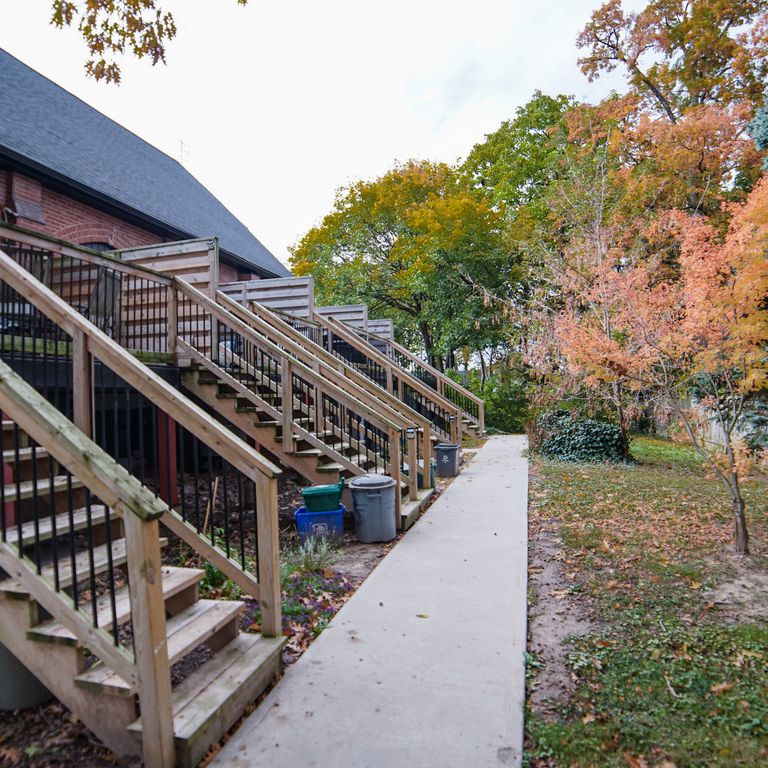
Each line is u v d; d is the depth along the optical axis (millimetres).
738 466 4996
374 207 23547
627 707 2680
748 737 2412
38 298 3389
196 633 2742
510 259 19812
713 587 4227
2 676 2645
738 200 13992
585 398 12430
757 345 5328
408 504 6805
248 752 2336
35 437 2344
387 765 2236
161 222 12422
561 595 4133
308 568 4727
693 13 16375
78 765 2283
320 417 7441
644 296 6004
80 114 15016
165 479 6266
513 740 2395
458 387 15844
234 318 6406
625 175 13938
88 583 3551
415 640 3389
